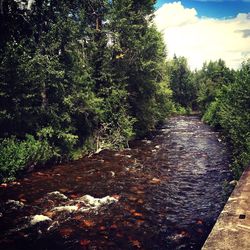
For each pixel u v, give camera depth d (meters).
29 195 10.84
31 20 15.73
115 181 12.80
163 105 33.31
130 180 12.99
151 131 30.36
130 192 11.39
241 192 4.36
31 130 15.26
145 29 23.52
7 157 12.75
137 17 22.06
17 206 9.74
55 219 8.80
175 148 20.94
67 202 10.19
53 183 12.36
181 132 30.73
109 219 8.85
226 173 14.20
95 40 21.00
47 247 7.20
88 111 18.22
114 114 20.58
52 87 15.92
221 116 27.20
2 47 13.59
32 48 15.06
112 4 21.09
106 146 19.88
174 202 10.37
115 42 21.23
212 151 19.83
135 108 24.84
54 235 7.81
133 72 23.47
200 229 8.27
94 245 7.30
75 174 13.83
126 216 9.09
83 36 19.33
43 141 14.93
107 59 20.91
